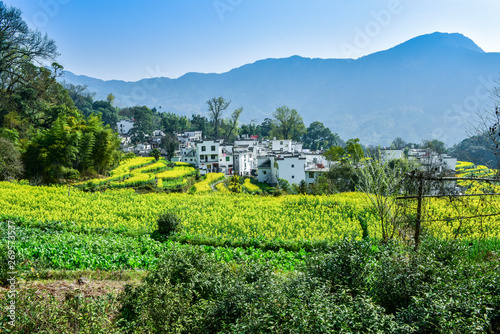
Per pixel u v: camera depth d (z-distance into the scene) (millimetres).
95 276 11406
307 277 7477
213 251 15938
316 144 139250
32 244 13953
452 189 13461
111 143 48500
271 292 6711
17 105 48000
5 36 42656
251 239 17516
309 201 27469
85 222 21188
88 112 129125
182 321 6898
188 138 116062
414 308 6355
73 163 43969
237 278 7906
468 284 6812
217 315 7027
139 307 7551
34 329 6547
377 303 7258
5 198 26281
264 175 67812
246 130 140875
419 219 11297
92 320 6648
